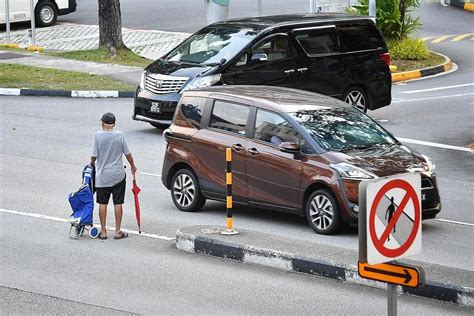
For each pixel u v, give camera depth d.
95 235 26.48
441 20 77.75
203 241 24.95
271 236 25.42
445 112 45.97
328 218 26.66
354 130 28.08
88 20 75.44
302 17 42.41
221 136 28.80
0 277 22.83
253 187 28.09
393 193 14.97
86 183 26.28
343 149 27.17
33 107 45.53
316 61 41.28
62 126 41.53
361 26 42.84
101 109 45.53
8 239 26.23
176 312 20.34
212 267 23.83
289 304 20.95
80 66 55.66
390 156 27.17
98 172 26.16
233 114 28.88
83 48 63.94
